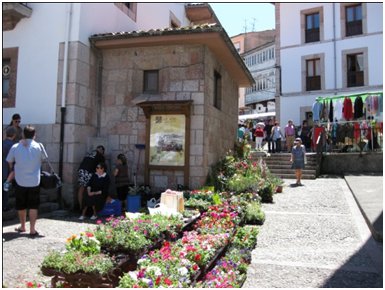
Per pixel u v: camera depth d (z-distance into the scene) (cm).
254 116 2952
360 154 1530
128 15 1219
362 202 874
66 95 956
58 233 665
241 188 973
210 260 478
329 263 532
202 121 958
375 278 473
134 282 368
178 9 1648
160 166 962
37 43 1010
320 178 1440
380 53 2172
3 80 1043
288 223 762
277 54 2461
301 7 2402
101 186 803
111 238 466
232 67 1229
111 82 1035
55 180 733
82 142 968
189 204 775
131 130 1009
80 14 972
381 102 1519
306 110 2339
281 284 458
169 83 989
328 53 2303
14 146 644
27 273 470
